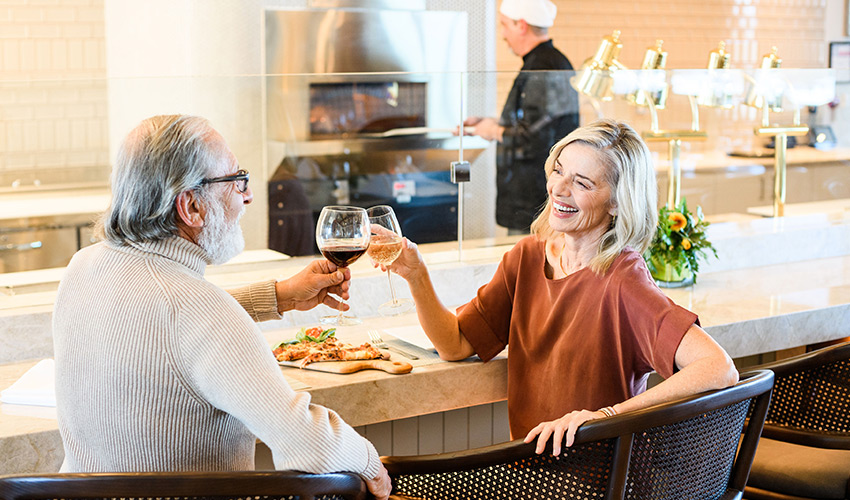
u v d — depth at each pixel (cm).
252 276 250
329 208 181
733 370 160
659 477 149
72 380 137
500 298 202
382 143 268
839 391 200
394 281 251
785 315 243
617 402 181
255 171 253
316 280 181
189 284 132
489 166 269
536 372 194
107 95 226
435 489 160
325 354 202
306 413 130
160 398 130
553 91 271
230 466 138
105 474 118
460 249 271
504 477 154
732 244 302
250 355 129
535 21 408
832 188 327
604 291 179
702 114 297
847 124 321
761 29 715
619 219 181
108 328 131
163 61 386
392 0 414
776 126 310
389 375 195
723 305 253
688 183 302
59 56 497
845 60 751
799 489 193
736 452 169
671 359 166
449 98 262
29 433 165
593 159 180
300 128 259
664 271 274
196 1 375
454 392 201
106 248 139
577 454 145
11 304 220
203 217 139
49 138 223
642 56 679
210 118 242
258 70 388
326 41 394
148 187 133
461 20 423
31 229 224
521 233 277
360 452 138
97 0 500
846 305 253
